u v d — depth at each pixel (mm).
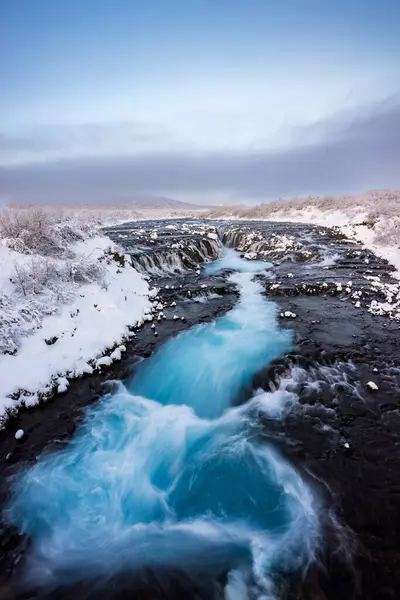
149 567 4957
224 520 5684
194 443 7383
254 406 8320
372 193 55875
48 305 11016
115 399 8836
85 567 4996
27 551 5207
